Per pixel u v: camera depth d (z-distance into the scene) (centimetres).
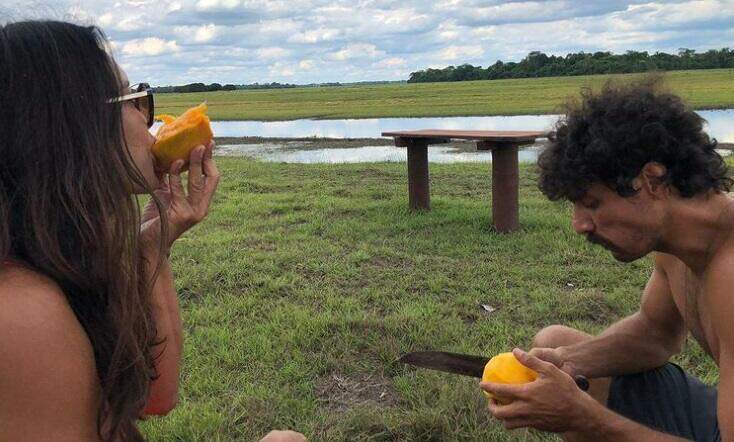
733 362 176
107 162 145
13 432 129
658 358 242
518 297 513
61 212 139
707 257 183
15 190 139
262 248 661
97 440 146
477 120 2883
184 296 532
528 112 3092
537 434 319
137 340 161
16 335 127
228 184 1066
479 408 342
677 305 216
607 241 187
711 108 2586
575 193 184
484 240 669
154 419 340
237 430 336
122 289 148
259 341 434
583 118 181
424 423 329
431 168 1228
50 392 130
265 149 2062
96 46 149
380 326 452
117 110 150
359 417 339
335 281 560
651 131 171
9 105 138
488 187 1001
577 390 192
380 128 2764
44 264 136
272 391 372
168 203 217
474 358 234
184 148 196
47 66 140
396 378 385
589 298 506
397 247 657
